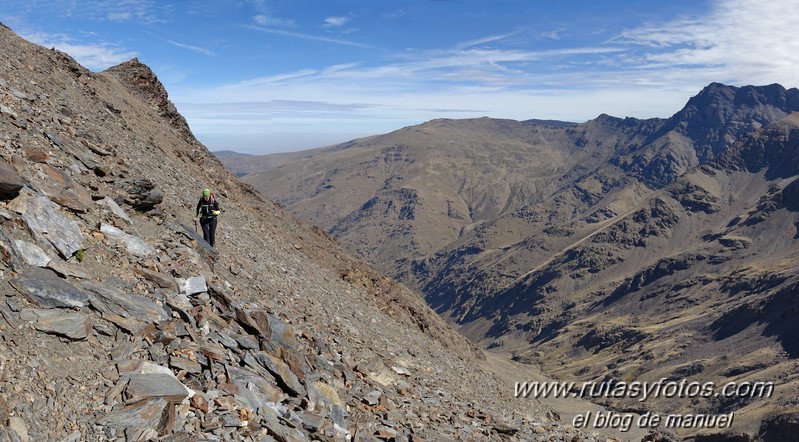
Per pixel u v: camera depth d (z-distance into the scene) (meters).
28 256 10.90
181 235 18.23
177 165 34.28
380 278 51.97
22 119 17.02
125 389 9.52
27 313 9.75
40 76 27.00
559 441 23.70
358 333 24.67
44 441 7.82
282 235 42.03
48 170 14.69
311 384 13.65
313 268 36.34
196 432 9.38
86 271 12.01
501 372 70.50
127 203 17.09
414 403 18.28
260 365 13.02
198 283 14.53
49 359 9.22
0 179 11.45
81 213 14.27
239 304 15.23
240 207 38.75
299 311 21.11
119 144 26.00
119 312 11.30
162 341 11.38
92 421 8.62
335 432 12.09
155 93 56.03
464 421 19.22
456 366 36.66
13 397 8.06
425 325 50.22
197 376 11.06
